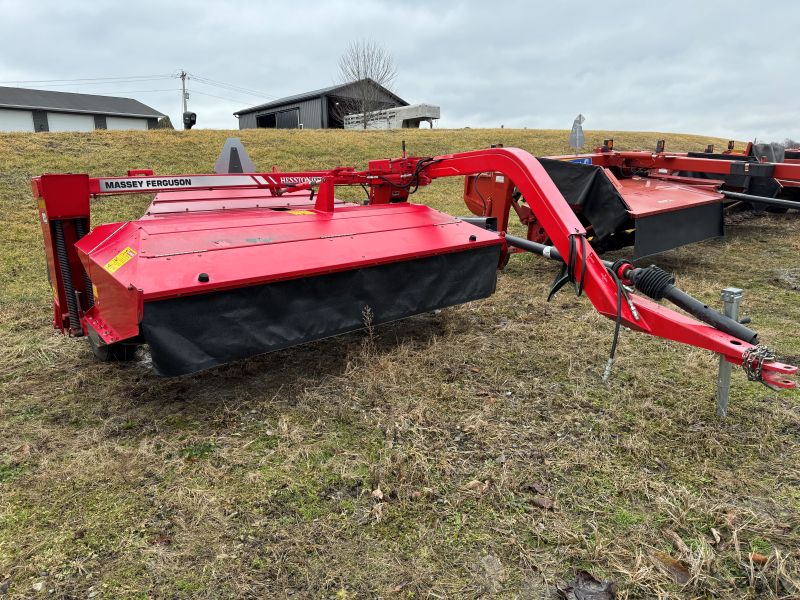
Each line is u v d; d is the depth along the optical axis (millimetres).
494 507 2332
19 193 9992
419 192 12156
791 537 2135
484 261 3973
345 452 2719
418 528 2221
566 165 5824
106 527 2234
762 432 2824
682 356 3748
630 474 2527
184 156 13695
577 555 2068
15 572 2008
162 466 2621
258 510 2328
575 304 5031
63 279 3537
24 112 40875
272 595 1912
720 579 1961
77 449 2777
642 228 5453
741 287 5551
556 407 3135
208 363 2869
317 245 3357
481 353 3863
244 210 4137
